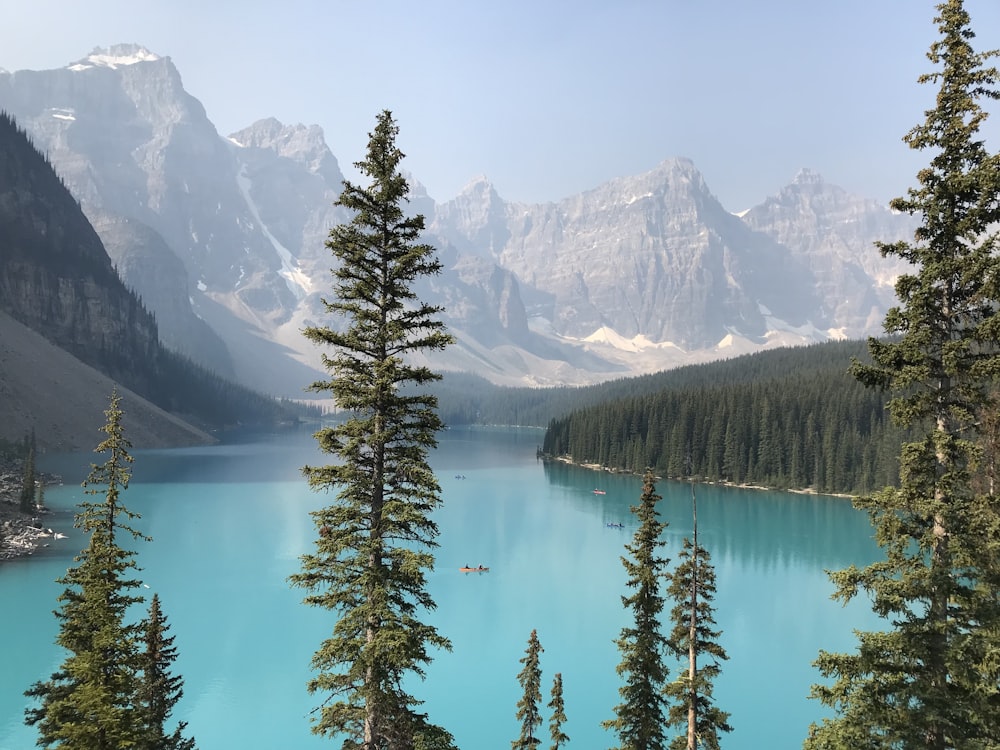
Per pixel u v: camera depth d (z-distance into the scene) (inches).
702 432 7657.5
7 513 4168.3
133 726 768.3
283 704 2086.6
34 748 1740.9
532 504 5920.3
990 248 650.2
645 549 1206.9
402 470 849.5
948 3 684.1
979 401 673.0
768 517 5339.6
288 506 5324.8
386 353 870.4
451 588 3390.7
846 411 6948.8
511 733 1946.4
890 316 726.5
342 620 806.5
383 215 855.1
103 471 1055.6
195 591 3157.0
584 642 2669.8
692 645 1109.1
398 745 794.8
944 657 663.1
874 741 693.9
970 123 660.7
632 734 1162.0
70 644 936.9
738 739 1916.8
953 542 665.6
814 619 2942.9
